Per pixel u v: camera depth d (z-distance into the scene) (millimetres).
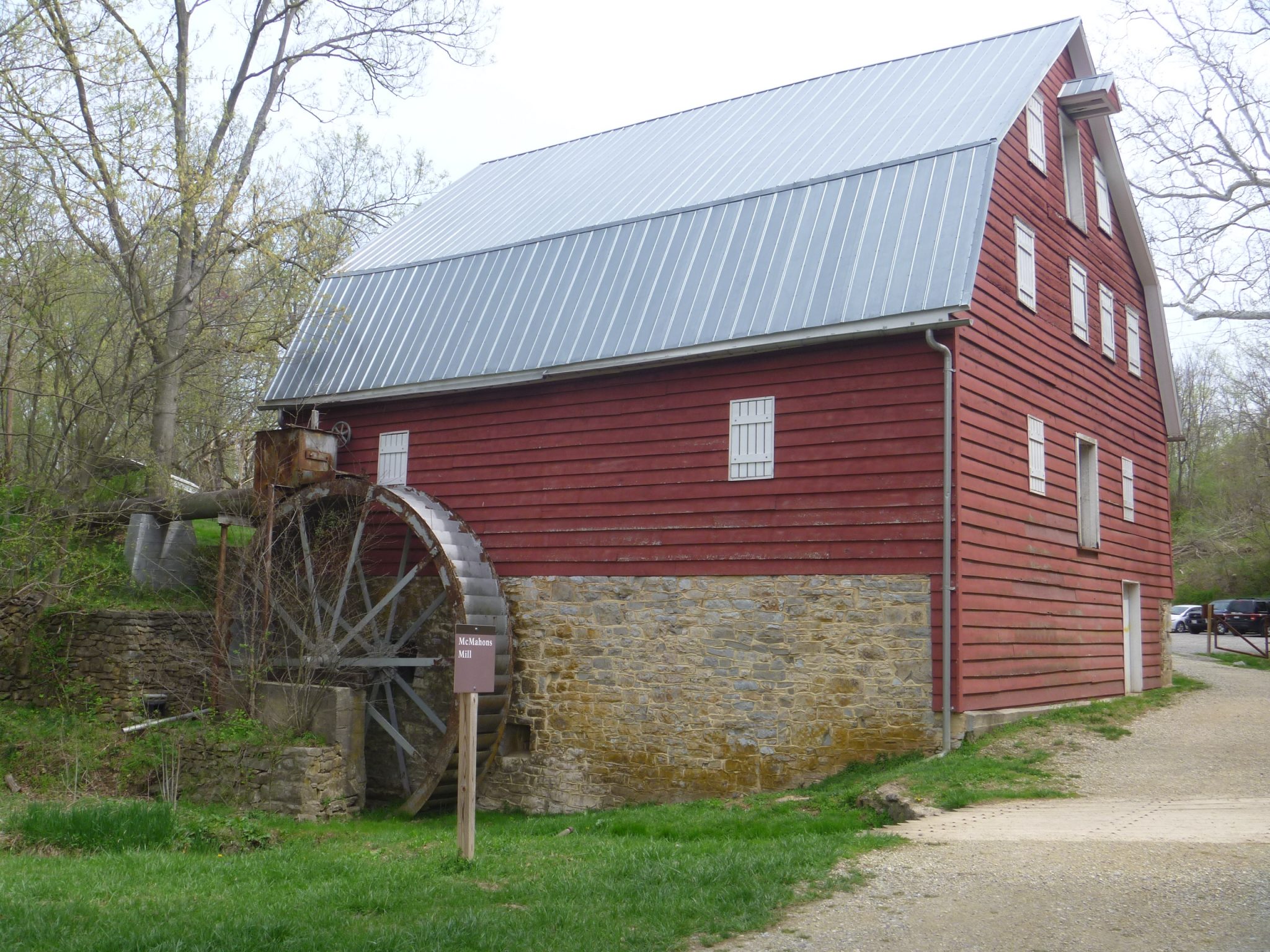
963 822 10914
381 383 20062
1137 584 21047
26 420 27266
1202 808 11133
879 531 14867
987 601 14969
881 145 17656
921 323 14555
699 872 9203
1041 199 18078
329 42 25312
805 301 15648
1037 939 7176
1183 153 22969
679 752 16109
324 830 14961
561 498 17891
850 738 14766
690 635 16266
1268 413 45312
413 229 24203
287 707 17594
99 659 19422
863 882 8688
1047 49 18734
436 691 18984
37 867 10641
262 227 23750
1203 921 7297
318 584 19781
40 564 19906
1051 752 14078
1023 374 16703
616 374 17562
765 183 18062
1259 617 43031
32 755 17469
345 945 7668
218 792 16891
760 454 16000
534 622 17812
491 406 19000
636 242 18391
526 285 19359
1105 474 19906
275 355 24703
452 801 17906
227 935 7895
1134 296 22781
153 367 23016
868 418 15156
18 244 20844
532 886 9211
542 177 24094
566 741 17203
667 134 23172
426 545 17703
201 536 24422
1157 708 17984
